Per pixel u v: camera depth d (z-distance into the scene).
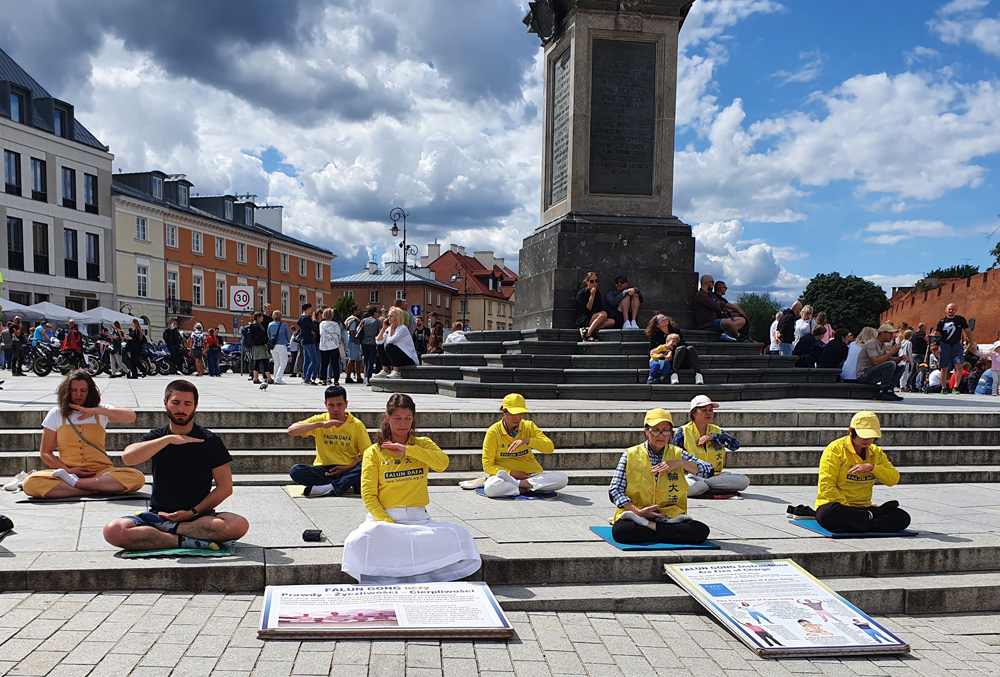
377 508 5.06
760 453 8.63
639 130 13.87
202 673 3.61
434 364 14.48
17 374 22.41
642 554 5.15
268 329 16.84
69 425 6.41
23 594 4.43
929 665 4.25
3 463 7.22
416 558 4.80
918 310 49.94
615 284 13.66
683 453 6.10
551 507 6.61
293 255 65.94
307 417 8.48
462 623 4.26
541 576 5.02
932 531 6.10
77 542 5.08
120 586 4.57
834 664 4.20
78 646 3.80
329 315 16.39
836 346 14.02
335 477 6.86
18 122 39.00
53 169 41.34
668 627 4.59
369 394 12.76
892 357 13.06
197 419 8.34
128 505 6.16
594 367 12.52
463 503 6.75
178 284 51.53
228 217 58.56
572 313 13.73
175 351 23.52
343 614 4.26
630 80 13.77
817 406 10.94
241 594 4.65
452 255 96.94
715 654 4.23
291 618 4.18
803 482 8.18
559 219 13.94
